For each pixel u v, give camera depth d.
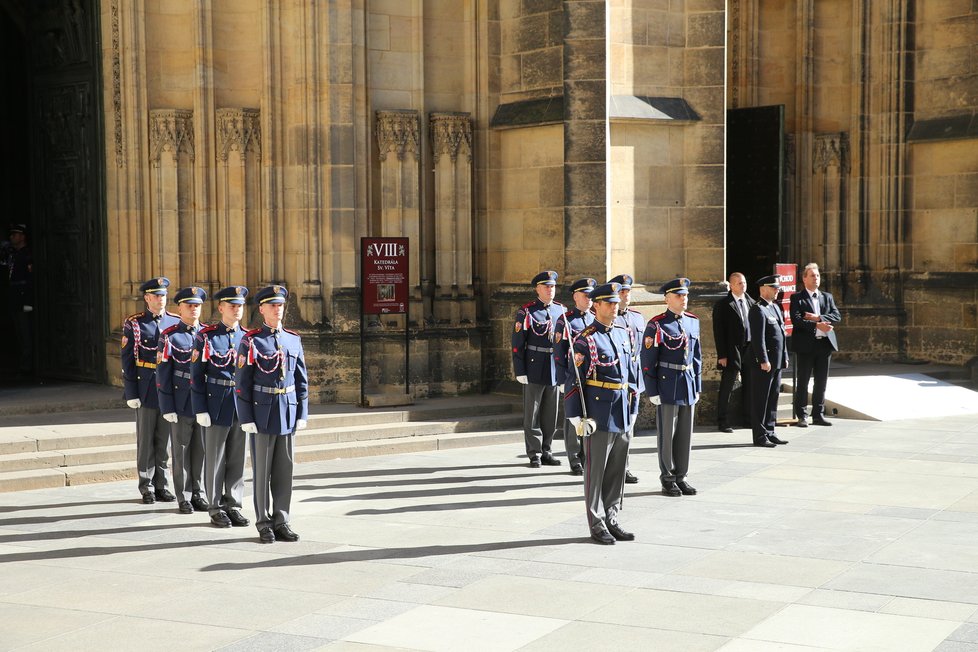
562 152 17.77
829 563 9.66
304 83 17.36
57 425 15.06
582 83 17.00
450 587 9.02
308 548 10.35
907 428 17.34
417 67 18.23
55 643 7.77
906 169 22.91
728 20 23.44
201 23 17.33
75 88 18.36
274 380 10.65
